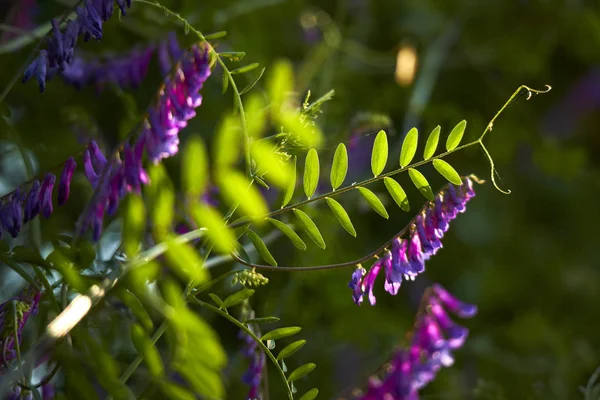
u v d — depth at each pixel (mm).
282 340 1173
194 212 783
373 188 1290
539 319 1463
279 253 1168
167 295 822
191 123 1185
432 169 1412
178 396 822
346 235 1286
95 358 824
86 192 1062
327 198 865
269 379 1160
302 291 1191
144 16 1105
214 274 1083
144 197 899
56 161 1093
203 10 1165
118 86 1067
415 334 992
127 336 1017
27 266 982
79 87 1056
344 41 1420
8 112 971
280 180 791
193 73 847
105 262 866
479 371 1340
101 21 854
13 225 849
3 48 1017
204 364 812
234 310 1114
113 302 925
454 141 856
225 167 777
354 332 1209
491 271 1501
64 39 848
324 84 1315
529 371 1347
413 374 984
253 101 834
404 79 1341
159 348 1021
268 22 1357
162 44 1048
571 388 1367
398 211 1344
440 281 1467
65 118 1082
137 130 844
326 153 1179
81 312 824
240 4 1232
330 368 1205
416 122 1388
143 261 834
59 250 859
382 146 860
